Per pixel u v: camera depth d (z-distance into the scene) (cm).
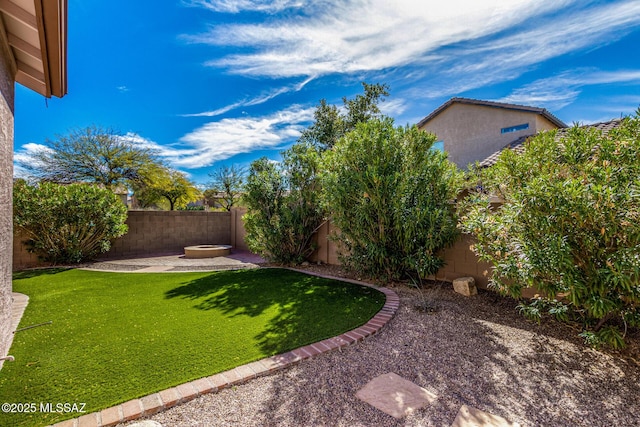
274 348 397
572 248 371
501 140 1609
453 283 673
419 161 707
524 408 290
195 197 2828
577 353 394
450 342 427
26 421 258
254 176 1049
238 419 271
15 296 655
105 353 380
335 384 326
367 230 718
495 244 460
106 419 262
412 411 284
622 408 290
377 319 501
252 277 839
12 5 347
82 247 1095
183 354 378
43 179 1792
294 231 1012
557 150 473
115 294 668
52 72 462
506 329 469
